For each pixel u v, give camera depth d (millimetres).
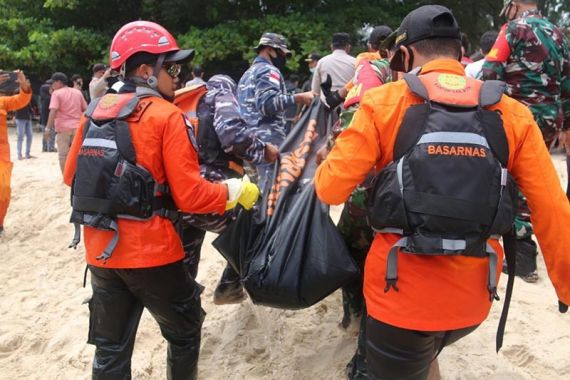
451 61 2217
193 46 15820
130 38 2635
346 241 3205
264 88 4012
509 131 2084
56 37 17234
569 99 4297
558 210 2051
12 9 18891
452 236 1979
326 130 3467
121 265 2592
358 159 2090
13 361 4039
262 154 3312
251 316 4160
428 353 2219
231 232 3049
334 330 3850
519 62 4086
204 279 4840
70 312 4680
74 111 9070
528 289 4344
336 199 2158
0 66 18406
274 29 15930
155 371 3719
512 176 2123
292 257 2785
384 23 17094
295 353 3676
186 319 2859
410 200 2002
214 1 16891
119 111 2568
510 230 2227
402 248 2053
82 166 2602
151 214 2580
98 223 2537
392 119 2088
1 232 6699
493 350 3535
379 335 2199
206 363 3758
